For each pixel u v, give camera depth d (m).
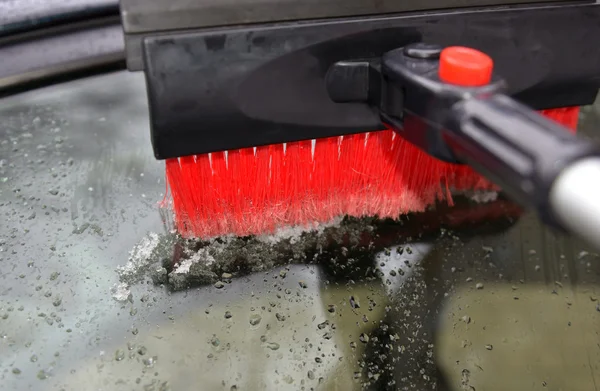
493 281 0.41
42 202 0.44
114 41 0.52
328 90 0.37
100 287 0.39
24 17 0.48
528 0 0.38
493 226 0.45
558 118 0.45
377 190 0.44
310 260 0.42
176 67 0.34
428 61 0.34
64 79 0.53
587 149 0.26
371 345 0.37
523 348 0.38
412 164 0.44
